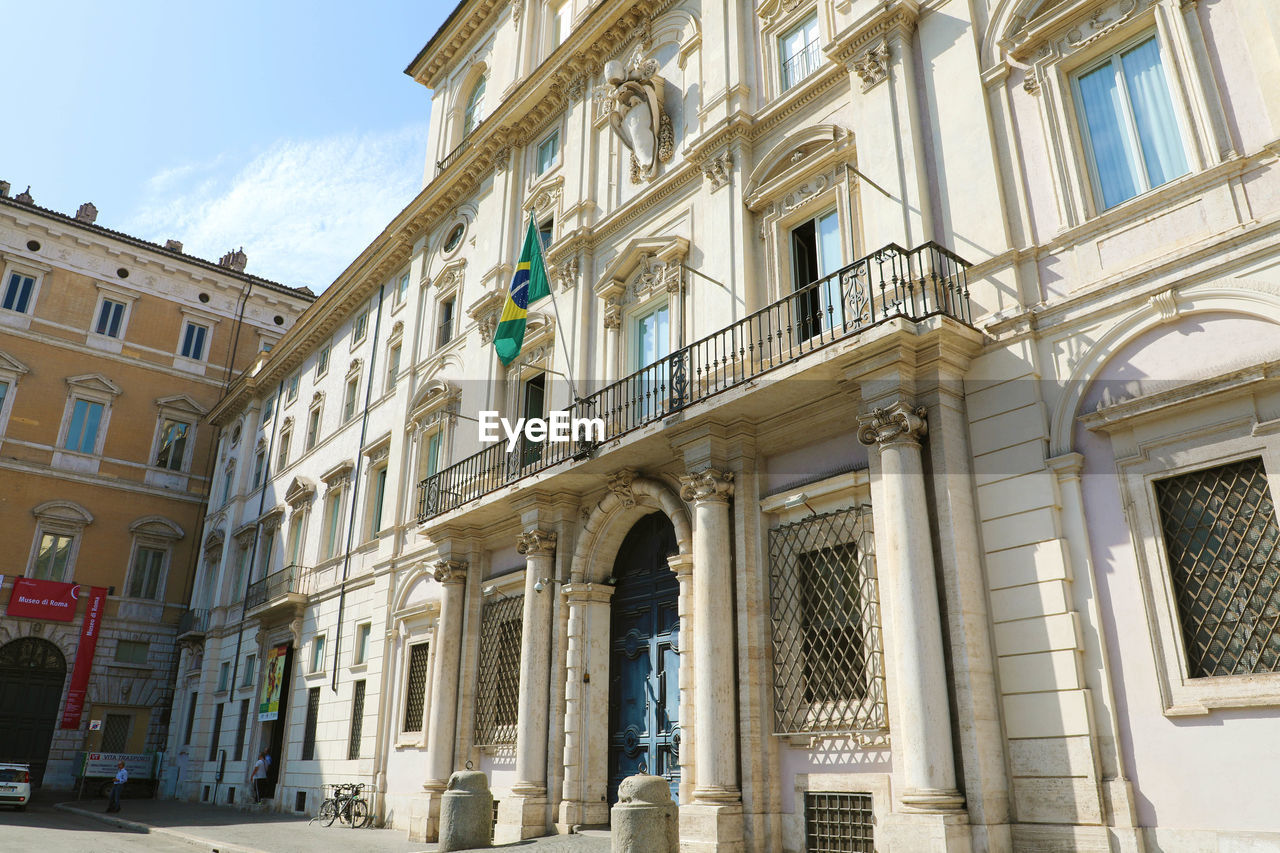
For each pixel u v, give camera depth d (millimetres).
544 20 20594
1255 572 7586
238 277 38219
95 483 33250
